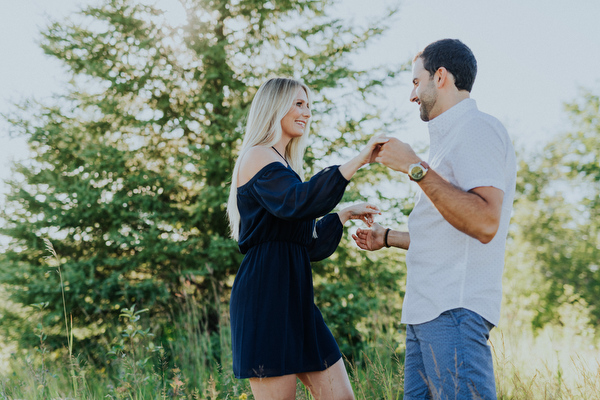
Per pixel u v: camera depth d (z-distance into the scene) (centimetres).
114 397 303
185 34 549
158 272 552
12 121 531
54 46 539
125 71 550
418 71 162
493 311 148
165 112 562
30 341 511
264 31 573
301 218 161
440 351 148
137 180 533
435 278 151
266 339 167
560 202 873
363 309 504
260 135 188
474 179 140
